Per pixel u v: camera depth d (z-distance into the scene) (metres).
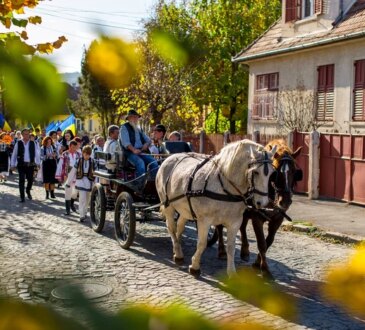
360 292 1.01
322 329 4.88
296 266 7.97
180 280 7.05
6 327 0.62
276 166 7.19
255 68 21.91
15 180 22.19
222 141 20.12
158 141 10.87
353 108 17.11
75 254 8.42
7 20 1.15
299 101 19.31
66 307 0.67
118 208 9.38
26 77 0.68
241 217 7.07
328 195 15.07
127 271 7.48
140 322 0.66
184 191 7.34
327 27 18.22
